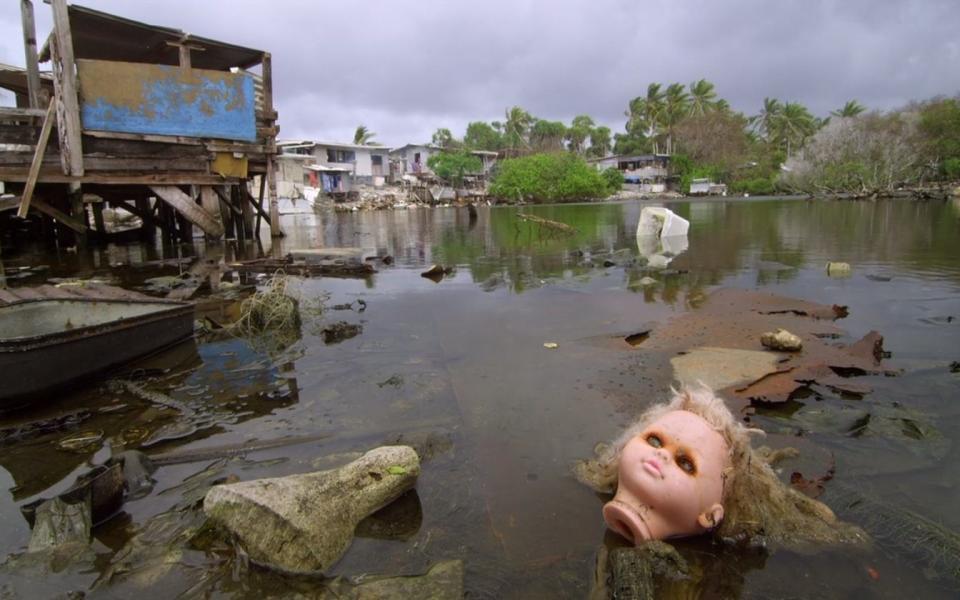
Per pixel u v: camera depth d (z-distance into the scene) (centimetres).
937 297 734
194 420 412
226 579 251
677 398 294
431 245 1588
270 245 1603
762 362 479
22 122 1206
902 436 354
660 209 1662
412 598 234
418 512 295
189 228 1661
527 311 710
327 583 246
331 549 262
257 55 1545
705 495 247
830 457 328
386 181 5903
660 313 683
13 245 1579
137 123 1305
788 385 427
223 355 558
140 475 329
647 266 1066
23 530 289
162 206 1681
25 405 436
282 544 257
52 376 444
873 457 331
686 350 525
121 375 501
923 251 1178
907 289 790
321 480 288
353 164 5500
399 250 1460
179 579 251
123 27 1323
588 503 297
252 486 273
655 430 263
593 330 612
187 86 1362
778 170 6588
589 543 267
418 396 441
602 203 4903
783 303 711
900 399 409
